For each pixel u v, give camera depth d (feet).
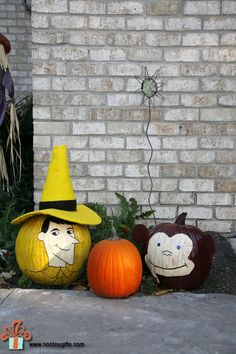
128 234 8.00
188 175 8.73
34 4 8.45
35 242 6.91
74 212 7.16
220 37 8.49
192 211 8.78
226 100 8.58
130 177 8.77
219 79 8.55
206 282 7.39
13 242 8.07
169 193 8.77
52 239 6.90
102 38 8.53
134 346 5.24
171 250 6.81
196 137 8.66
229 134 8.64
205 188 8.74
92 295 6.74
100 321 5.85
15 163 10.33
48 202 7.07
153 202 8.79
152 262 6.96
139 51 8.54
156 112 8.64
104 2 8.46
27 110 10.96
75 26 8.50
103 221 8.24
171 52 8.53
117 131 8.70
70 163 8.76
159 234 7.01
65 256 6.92
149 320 5.89
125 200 8.57
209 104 8.61
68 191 7.14
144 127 8.67
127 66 8.58
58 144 8.71
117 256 6.50
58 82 8.61
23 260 7.04
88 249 7.20
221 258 8.09
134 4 8.46
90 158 8.74
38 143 8.71
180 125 8.65
